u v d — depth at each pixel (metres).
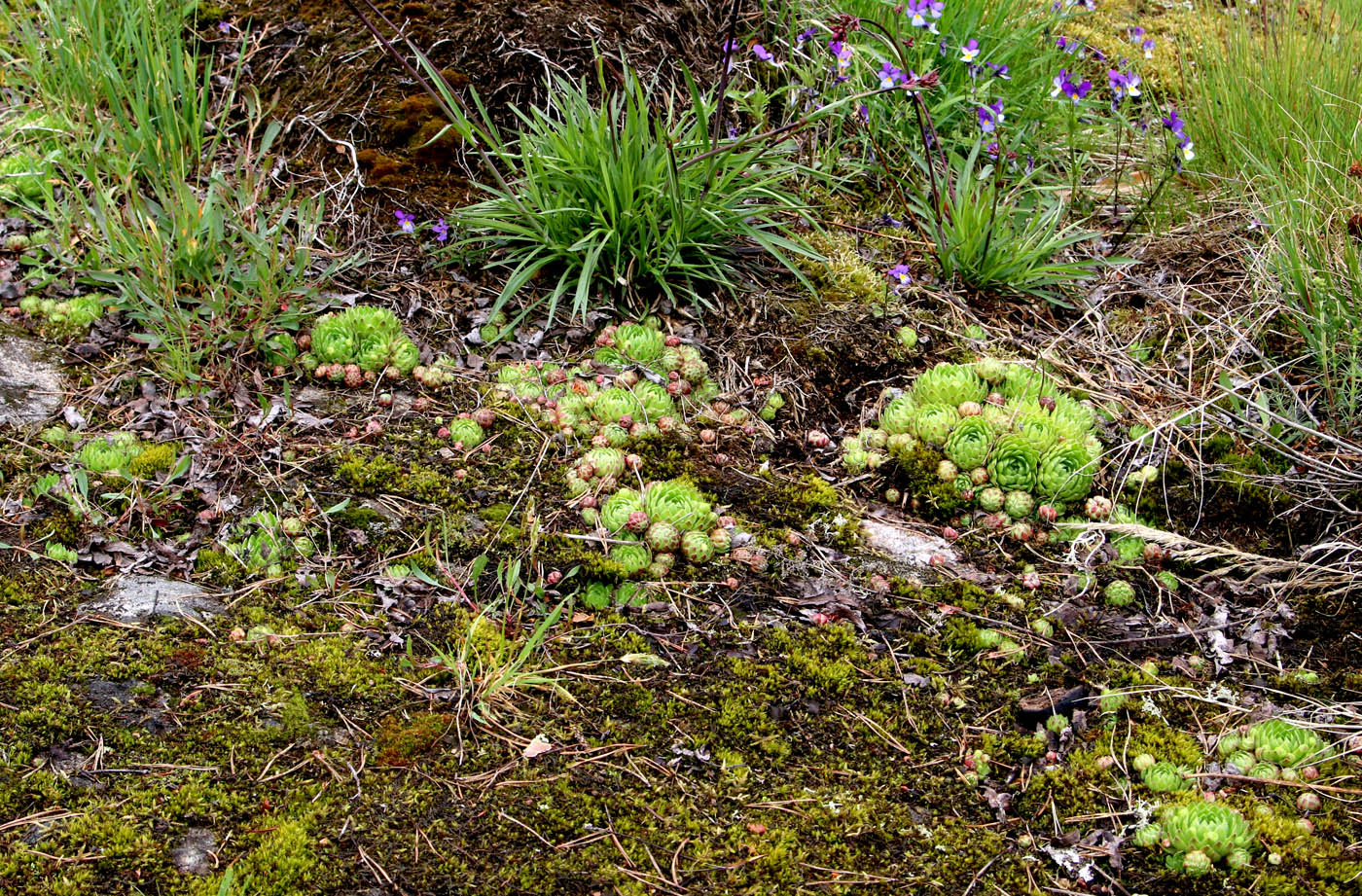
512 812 1.69
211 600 1.80
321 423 1.94
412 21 2.20
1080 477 1.93
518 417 1.96
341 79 2.18
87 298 1.99
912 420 1.99
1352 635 1.84
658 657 1.79
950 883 1.68
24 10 2.18
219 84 2.18
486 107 2.16
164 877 1.64
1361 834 1.71
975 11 2.26
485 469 1.91
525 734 1.73
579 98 2.10
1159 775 1.74
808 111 2.23
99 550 1.82
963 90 2.24
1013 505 1.92
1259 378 2.01
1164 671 1.82
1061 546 1.92
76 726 1.70
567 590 1.84
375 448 1.92
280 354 1.98
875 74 2.20
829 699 1.78
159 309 1.94
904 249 2.16
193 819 1.66
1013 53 2.30
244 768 1.69
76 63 2.10
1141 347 2.08
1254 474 1.95
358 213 2.11
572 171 2.05
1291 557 1.91
